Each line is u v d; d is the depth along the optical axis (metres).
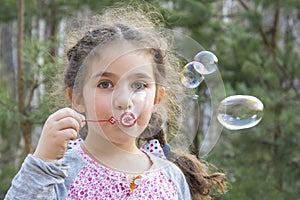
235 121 2.21
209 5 4.67
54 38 3.90
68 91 1.95
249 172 4.43
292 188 4.62
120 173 1.87
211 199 2.36
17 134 4.45
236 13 4.87
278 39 5.13
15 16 4.95
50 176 1.69
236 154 4.59
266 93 4.69
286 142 4.62
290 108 4.65
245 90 4.54
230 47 4.68
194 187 2.19
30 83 3.83
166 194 1.93
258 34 4.91
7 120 3.87
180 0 4.51
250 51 4.71
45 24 5.41
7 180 4.16
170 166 2.00
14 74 6.41
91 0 4.32
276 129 4.64
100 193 1.84
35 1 4.87
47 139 1.69
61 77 2.04
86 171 1.86
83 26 2.22
